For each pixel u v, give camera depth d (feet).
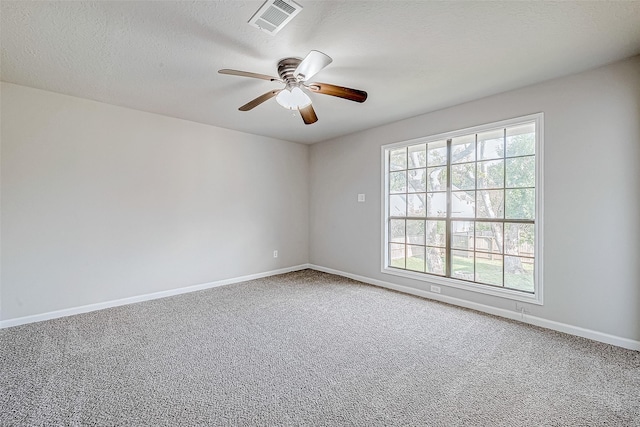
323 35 6.45
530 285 9.48
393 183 13.42
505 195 10.00
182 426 4.96
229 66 7.84
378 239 13.66
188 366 6.81
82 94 9.81
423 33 6.40
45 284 9.57
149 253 11.70
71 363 6.89
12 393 5.75
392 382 6.22
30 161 9.30
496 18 5.87
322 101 10.35
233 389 5.97
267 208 15.55
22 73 8.25
